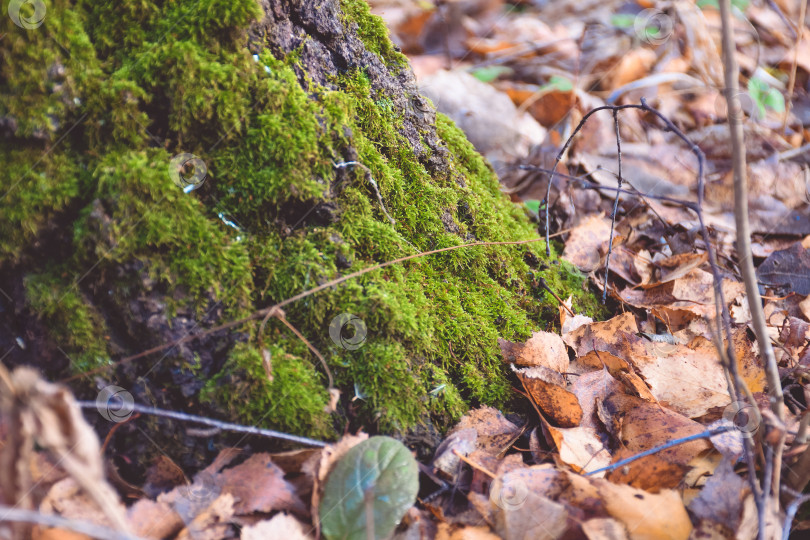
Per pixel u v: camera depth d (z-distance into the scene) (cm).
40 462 42
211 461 44
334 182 47
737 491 43
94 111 44
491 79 95
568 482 44
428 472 45
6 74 43
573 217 66
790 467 44
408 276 49
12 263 44
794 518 44
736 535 42
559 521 42
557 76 93
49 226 44
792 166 76
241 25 45
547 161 77
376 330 46
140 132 44
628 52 98
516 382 50
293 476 44
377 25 52
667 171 78
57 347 44
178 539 42
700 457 46
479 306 51
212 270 44
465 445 46
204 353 44
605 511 42
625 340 52
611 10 109
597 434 48
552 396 48
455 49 104
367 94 50
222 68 45
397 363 46
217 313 44
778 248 67
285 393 44
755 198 73
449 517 43
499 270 53
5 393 34
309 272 46
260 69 46
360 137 48
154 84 44
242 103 45
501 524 42
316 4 48
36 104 43
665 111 90
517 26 107
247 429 43
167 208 44
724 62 41
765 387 50
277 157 46
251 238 46
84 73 44
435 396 47
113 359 44
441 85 85
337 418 46
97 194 43
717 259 63
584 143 82
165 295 44
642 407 48
